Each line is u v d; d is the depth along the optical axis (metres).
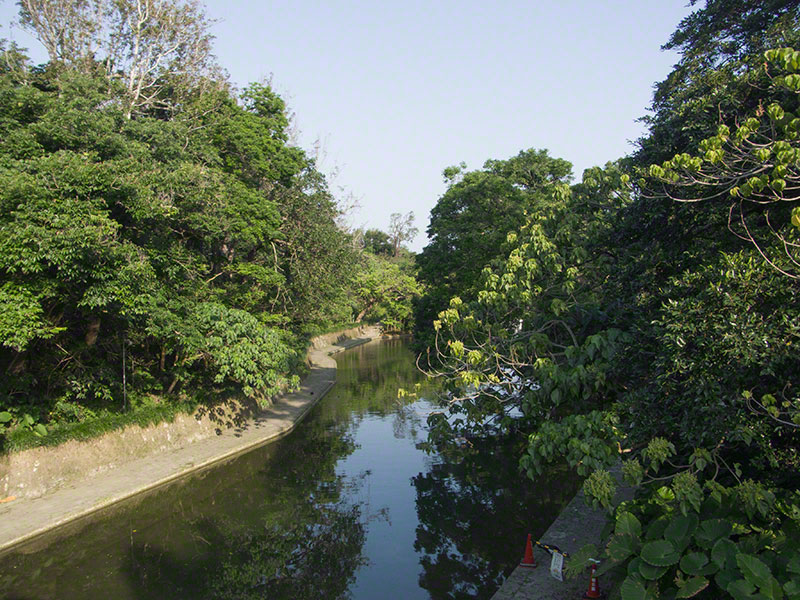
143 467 16.16
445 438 14.25
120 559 11.77
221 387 21.61
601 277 11.30
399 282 68.06
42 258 11.20
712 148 6.83
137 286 13.18
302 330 26.88
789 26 10.47
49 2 19.81
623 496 11.64
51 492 13.65
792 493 6.80
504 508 14.30
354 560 11.88
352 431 22.92
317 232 24.25
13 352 13.85
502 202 26.53
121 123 15.04
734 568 6.15
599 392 10.55
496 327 12.12
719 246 8.84
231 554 12.14
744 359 6.05
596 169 12.23
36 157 12.21
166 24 21.45
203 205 16.80
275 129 24.31
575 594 8.65
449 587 10.65
